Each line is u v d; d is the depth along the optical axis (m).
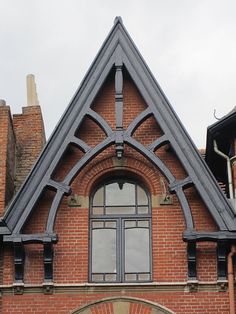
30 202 16.88
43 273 16.56
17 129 20.14
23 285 16.38
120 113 17.62
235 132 18.00
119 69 18.14
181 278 16.50
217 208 16.72
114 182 17.80
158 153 17.75
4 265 16.64
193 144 17.31
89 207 17.42
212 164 19.44
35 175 17.12
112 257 16.94
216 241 16.45
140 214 17.33
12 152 19.08
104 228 17.25
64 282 16.52
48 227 16.59
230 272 16.22
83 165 17.19
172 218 17.08
